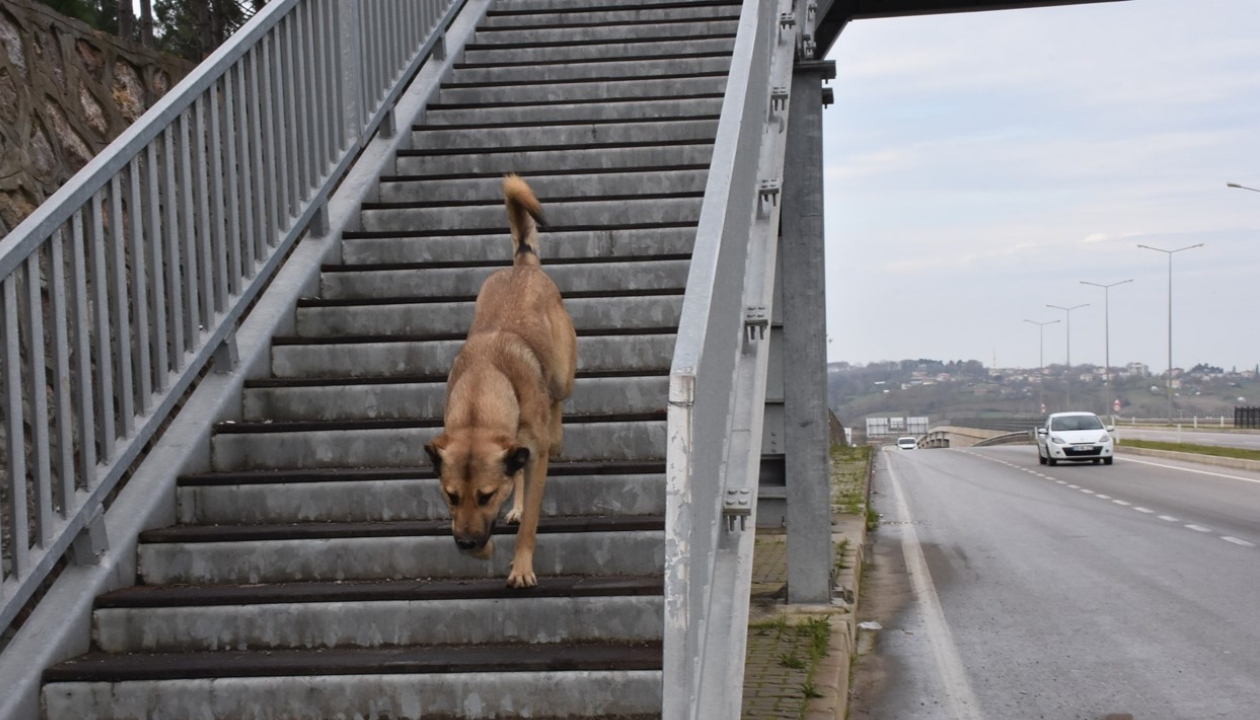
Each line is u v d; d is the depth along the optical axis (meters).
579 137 8.48
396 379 6.01
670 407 3.37
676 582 3.32
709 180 4.37
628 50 9.83
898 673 7.61
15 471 4.35
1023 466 34.94
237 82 6.10
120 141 5.03
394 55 8.33
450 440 4.58
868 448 42.75
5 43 5.93
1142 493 21.72
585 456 5.65
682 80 9.08
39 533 4.50
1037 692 7.03
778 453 10.81
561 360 5.30
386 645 4.70
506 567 5.04
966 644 8.44
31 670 4.40
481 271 6.95
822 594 8.61
